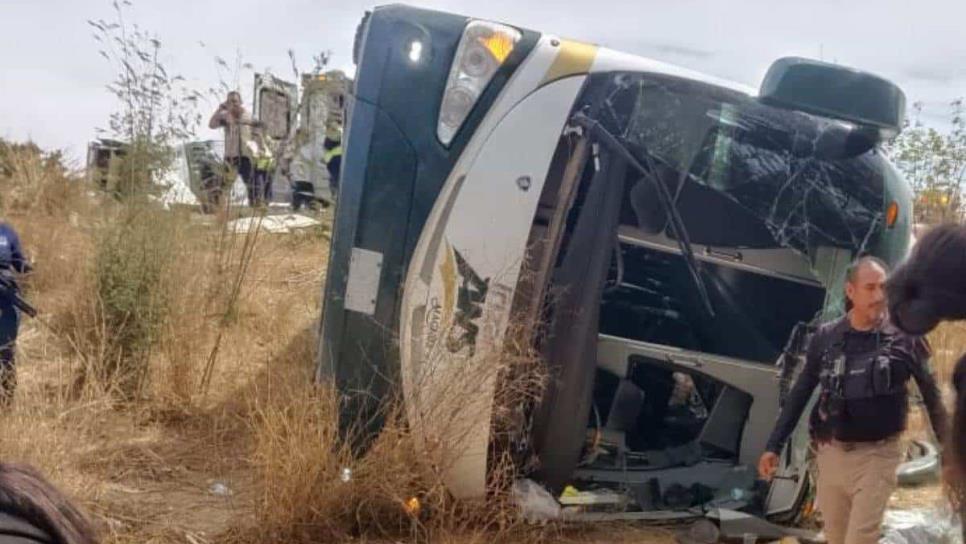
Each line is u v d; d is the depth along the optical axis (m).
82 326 6.93
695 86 5.23
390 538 4.93
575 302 5.05
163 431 6.25
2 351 6.18
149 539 4.77
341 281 5.13
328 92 7.12
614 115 5.10
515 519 5.04
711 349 5.70
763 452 5.36
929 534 5.22
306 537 4.87
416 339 5.00
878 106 4.77
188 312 7.05
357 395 5.09
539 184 4.96
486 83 5.05
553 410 5.06
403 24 5.17
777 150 5.35
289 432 4.95
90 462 5.58
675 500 5.48
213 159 7.60
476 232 4.95
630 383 5.54
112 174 7.18
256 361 7.09
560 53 5.11
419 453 4.98
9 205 11.07
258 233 7.69
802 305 5.66
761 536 5.27
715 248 5.52
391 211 5.06
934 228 2.16
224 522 5.02
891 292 2.18
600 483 5.45
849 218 5.36
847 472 4.46
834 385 4.46
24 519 1.24
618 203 5.08
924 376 4.34
